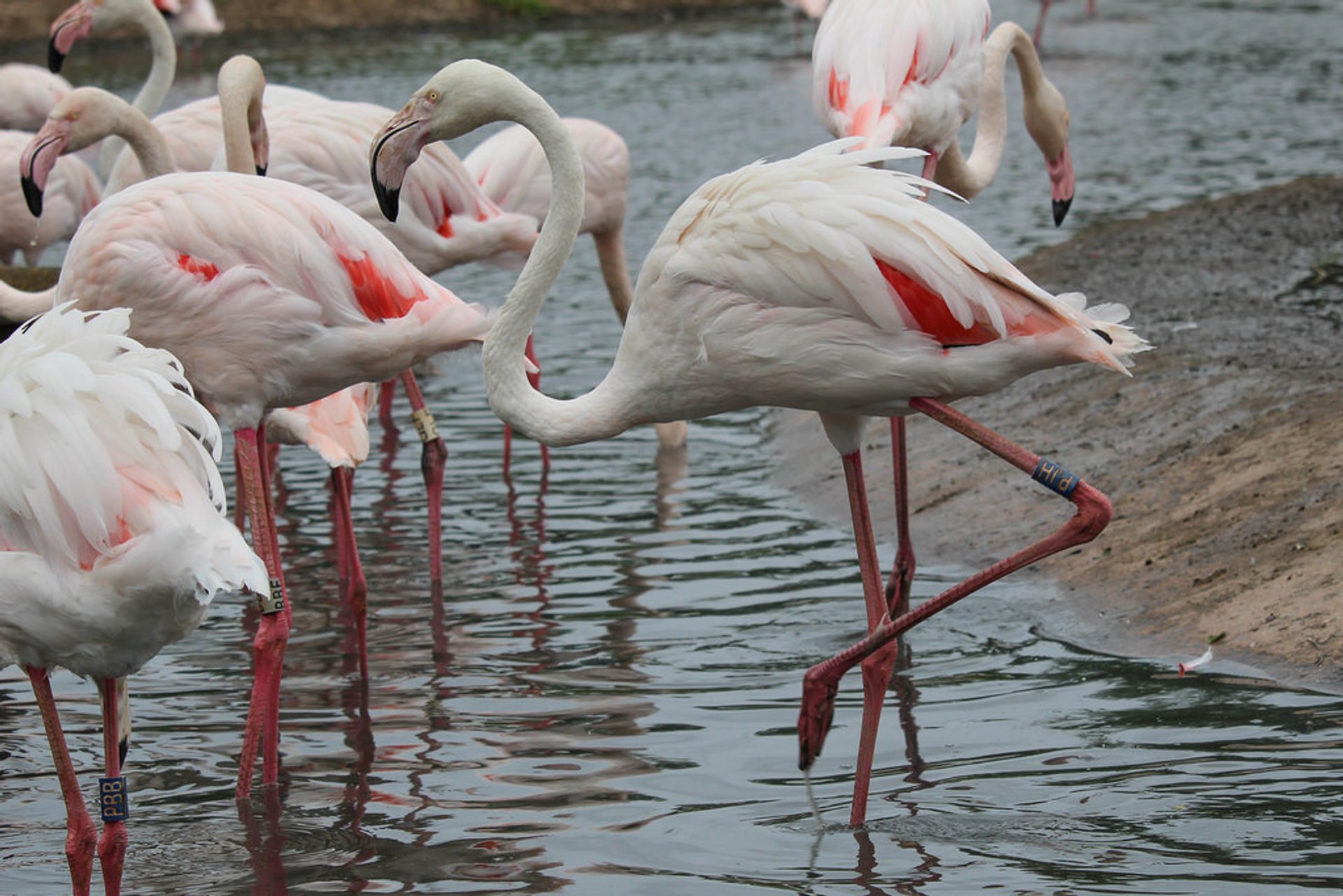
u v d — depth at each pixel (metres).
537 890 7.04
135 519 6.45
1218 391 12.87
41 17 42.91
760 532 12.49
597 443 15.31
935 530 12.06
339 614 10.95
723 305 7.76
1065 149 13.21
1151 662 9.41
